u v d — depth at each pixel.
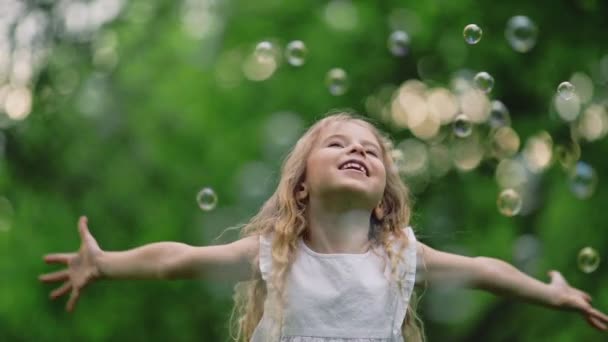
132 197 11.29
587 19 10.15
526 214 10.91
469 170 11.38
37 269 10.80
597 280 9.73
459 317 11.16
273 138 11.58
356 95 11.57
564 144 10.47
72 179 11.16
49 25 9.86
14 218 11.04
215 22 11.98
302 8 11.77
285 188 3.70
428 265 3.70
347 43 11.55
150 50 11.81
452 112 11.45
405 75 11.63
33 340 10.76
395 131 11.68
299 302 3.51
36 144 10.81
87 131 11.17
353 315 3.49
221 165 11.55
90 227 11.06
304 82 11.65
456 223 11.19
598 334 9.63
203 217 11.34
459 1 10.80
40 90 10.46
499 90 10.75
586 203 10.04
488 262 3.78
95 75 11.21
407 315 3.80
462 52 10.93
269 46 6.15
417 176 11.47
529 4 10.41
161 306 11.52
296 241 3.63
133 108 11.45
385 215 3.83
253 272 3.62
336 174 3.53
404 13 11.34
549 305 3.82
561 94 5.10
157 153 11.45
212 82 11.89
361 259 3.58
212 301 11.55
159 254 3.57
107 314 11.20
